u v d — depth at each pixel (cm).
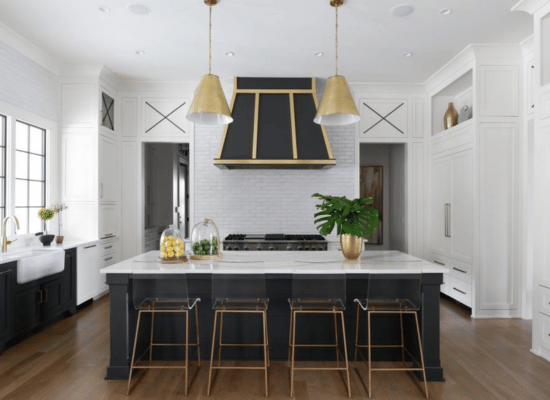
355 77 573
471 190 473
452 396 269
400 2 358
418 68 535
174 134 607
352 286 330
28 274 371
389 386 285
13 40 425
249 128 532
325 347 330
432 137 602
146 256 343
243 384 288
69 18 388
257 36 430
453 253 523
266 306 272
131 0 353
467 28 412
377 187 781
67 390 276
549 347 331
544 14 344
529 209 453
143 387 282
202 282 329
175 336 332
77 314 466
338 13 378
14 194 436
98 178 529
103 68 526
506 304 460
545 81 349
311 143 529
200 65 522
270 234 597
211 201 614
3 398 264
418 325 296
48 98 504
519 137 460
